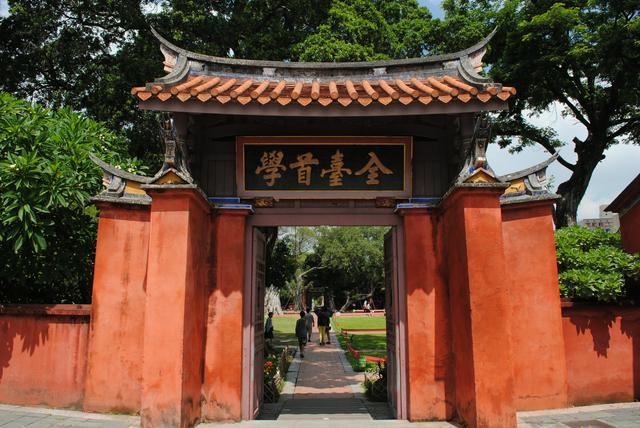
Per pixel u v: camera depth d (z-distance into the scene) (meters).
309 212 7.71
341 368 15.48
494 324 6.23
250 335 7.44
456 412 6.89
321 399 10.39
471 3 20.20
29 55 16.33
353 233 48.75
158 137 16.09
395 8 18.69
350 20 15.94
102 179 8.40
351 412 8.89
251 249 7.64
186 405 6.34
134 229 7.57
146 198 7.64
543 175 7.73
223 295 7.30
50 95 17.12
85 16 16.38
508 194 7.83
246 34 16.77
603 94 19.41
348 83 7.57
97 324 7.34
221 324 7.21
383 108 6.31
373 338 24.72
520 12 17.94
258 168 7.51
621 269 8.25
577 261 8.43
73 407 7.41
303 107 6.30
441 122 7.66
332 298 55.72
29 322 7.80
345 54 15.07
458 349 6.78
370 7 16.69
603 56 16.06
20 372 7.71
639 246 10.00
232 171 7.69
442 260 7.42
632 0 15.21
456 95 6.19
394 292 7.65
